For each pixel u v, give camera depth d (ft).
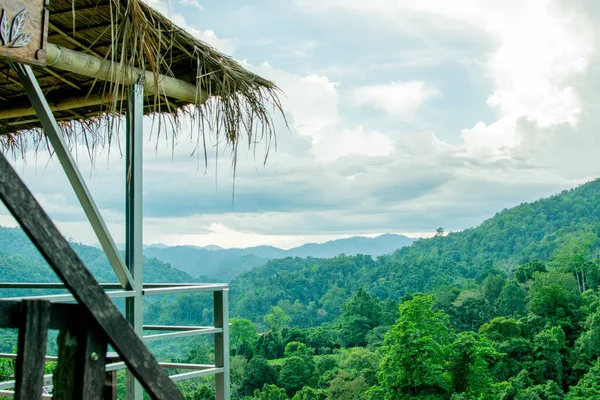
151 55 9.28
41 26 6.98
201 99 11.92
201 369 10.49
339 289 350.43
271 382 189.26
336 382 173.68
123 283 9.59
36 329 3.29
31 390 3.25
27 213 3.28
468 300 221.05
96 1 9.48
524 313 213.87
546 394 153.38
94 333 3.51
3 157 3.23
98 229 9.14
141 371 3.70
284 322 302.45
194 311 301.84
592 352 168.96
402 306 151.02
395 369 145.79
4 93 13.00
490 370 163.12
